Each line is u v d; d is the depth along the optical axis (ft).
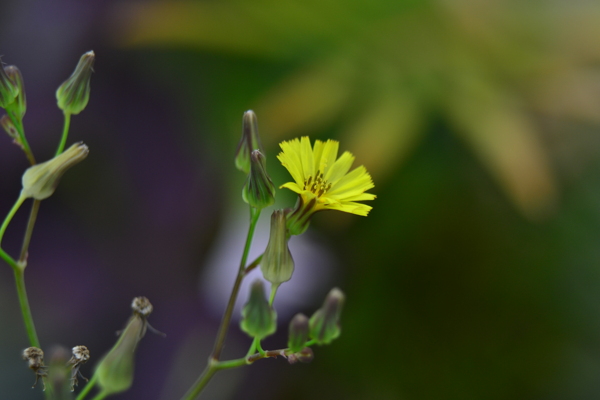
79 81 0.85
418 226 1.09
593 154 1.10
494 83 1.04
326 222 1.07
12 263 0.84
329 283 1.09
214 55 1.09
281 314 1.07
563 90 1.05
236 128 1.08
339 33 1.05
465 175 1.08
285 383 1.08
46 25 1.11
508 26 1.07
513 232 1.11
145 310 0.84
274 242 0.84
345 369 1.11
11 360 1.08
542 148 1.03
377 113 1.03
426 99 1.04
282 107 1.02
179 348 1.07
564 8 1.08
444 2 1.07
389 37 1.05
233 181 1.07
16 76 0.85
